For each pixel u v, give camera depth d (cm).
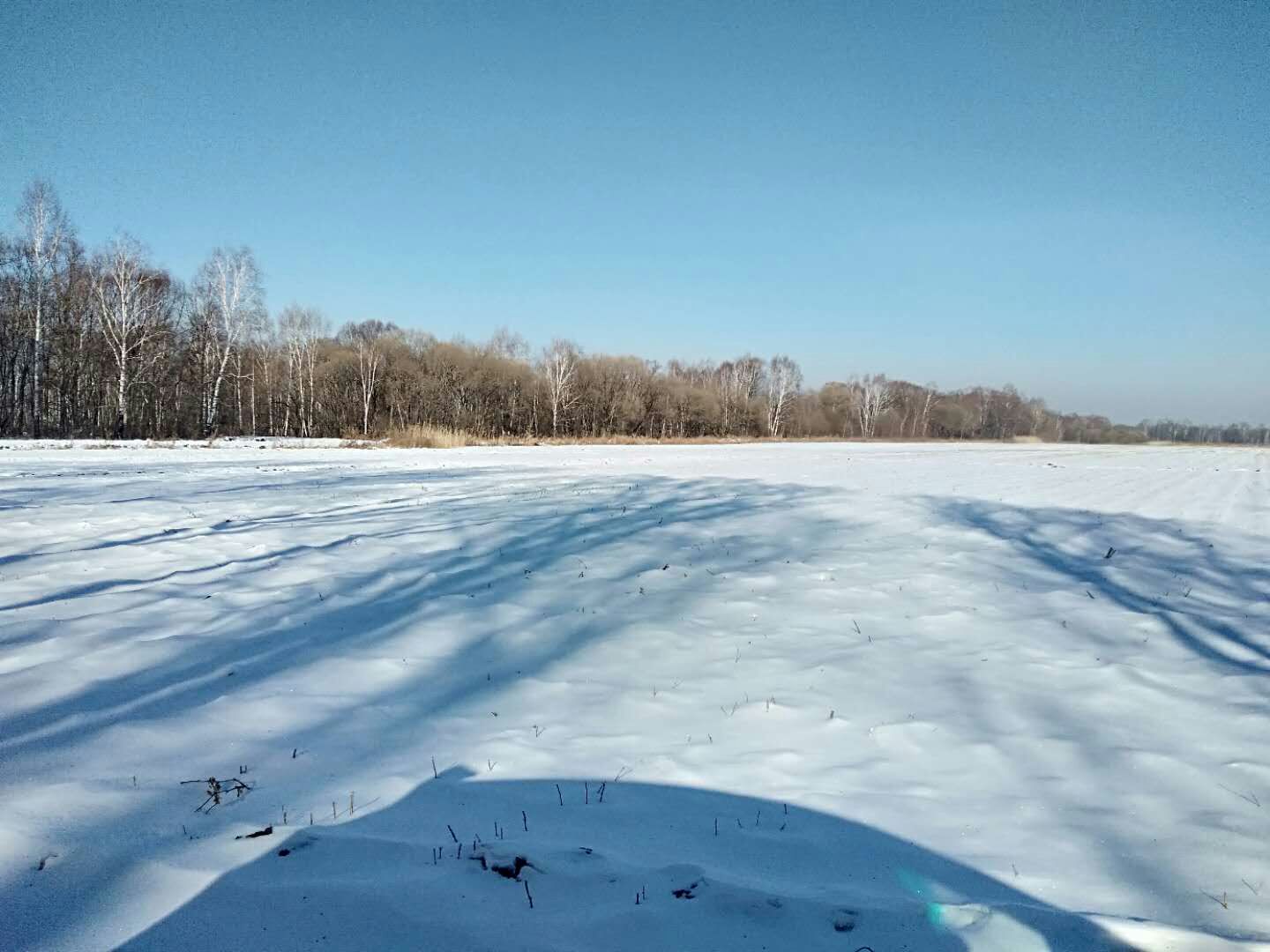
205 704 431
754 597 718
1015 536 1080
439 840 291
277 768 356
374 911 241
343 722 415
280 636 565
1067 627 634
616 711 441
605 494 1520
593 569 825
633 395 6719
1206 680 507
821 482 1875
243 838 287
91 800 312
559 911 245
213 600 651
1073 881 274
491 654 543
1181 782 359
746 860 284
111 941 224
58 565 763
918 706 455
